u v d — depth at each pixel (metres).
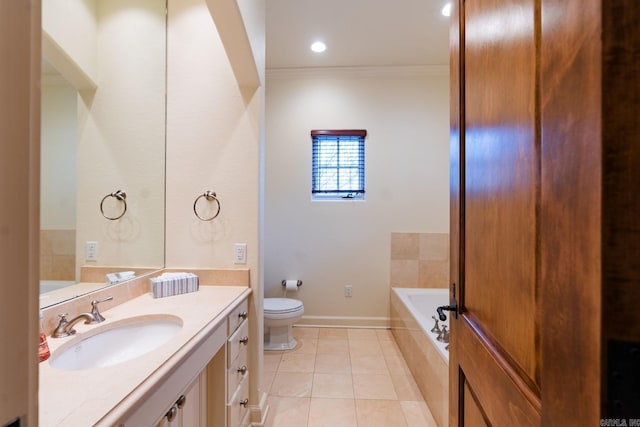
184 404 1.05
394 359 2.57
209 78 1.86
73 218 1.28
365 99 3.25
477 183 0.78
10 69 0.29
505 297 0.62
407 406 1.94
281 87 3.27
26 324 0.31
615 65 0.32
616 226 0.32
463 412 0.90
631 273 0.32
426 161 3.24
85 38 1.37
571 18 0.37
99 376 0.82
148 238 1.74
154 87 1.79
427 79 3.23
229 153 1.85
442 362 1.65
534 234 0.50
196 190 1.86
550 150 0.42
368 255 3.28
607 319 0.32
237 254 1.84
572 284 0.37
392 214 3.26
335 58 3.02
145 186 1.73
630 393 0.31
